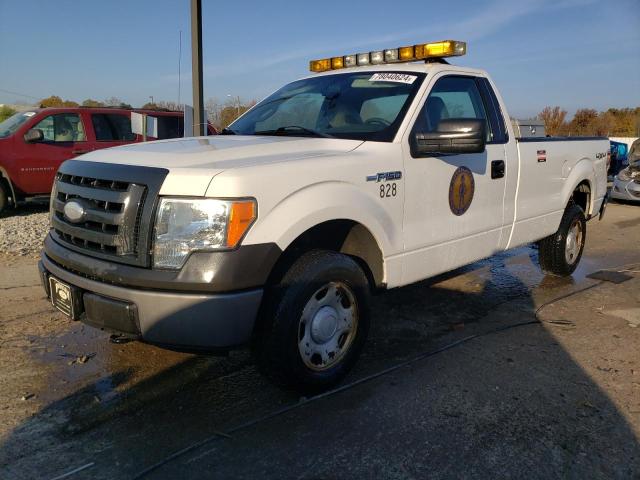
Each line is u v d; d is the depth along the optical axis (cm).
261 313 304
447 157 399
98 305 293
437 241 399
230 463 264
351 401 323
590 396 332
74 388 336
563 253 580
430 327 445
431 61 431
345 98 417
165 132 1157
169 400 324
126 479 252
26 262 631
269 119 440
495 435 289
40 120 992
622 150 1789
